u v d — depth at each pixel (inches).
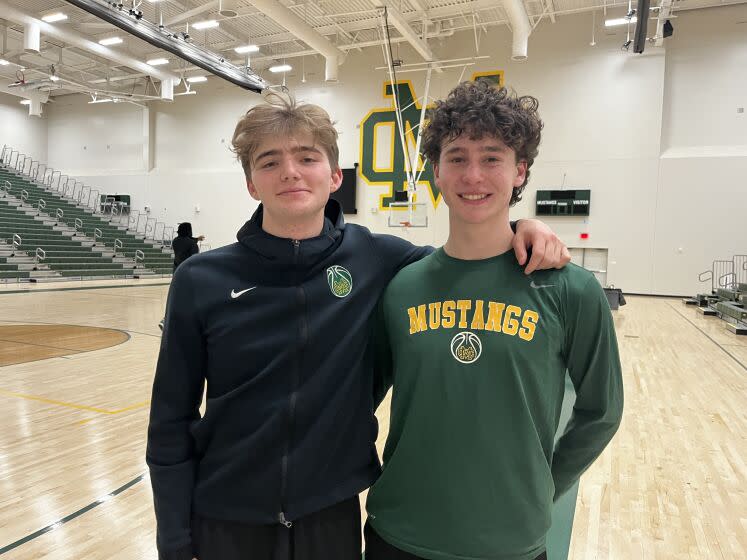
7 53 559.8
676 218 457.1
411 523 38.1
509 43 490.6
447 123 38.0
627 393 158.9
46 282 459.5
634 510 85.3
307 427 38.8
